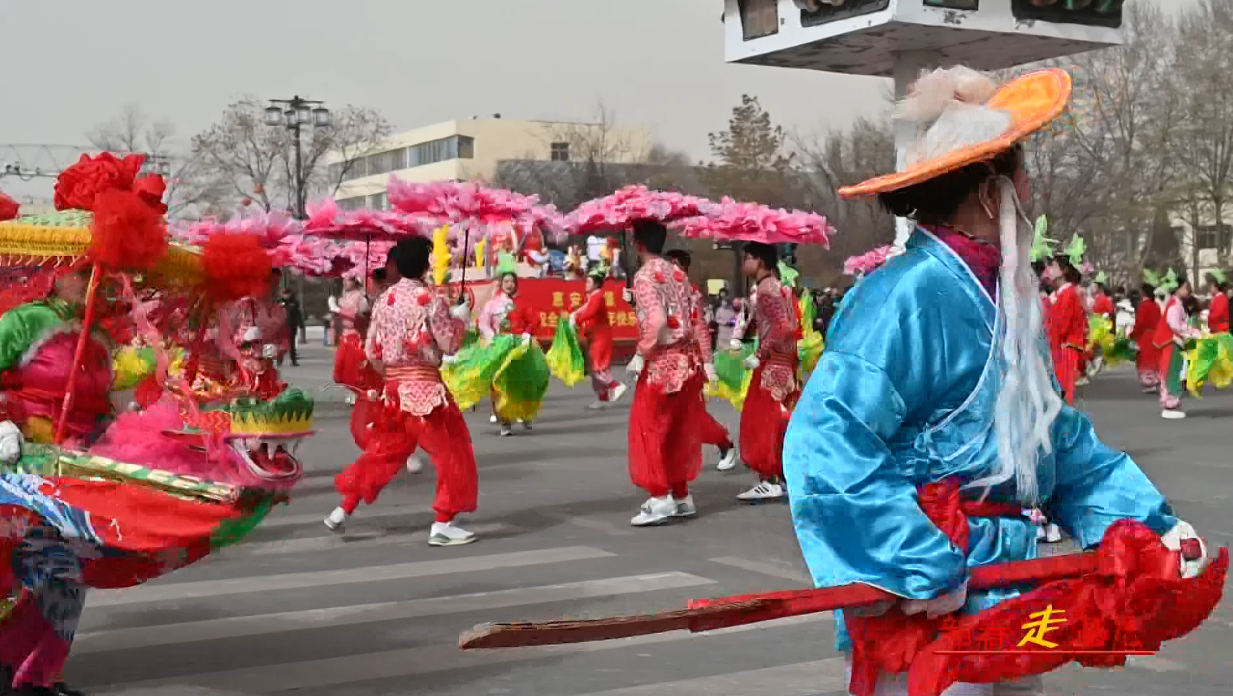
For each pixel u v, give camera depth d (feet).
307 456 42.16
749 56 41.55
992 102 9.62
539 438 47.78
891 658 8.68
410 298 26.35
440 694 16.47
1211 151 149.28
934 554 8.41
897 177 9.03
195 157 141.59
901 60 40.60
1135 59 139.23
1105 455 9.73
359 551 26.02
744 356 44.57
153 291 16.49
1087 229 142.61
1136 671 17.39
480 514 30.50
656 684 16.89
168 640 19.06
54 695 15.49
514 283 49.80
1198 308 72.43
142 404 17.15
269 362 28.35
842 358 8.87
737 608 8.27
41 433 15.07
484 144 280.31
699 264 173.99
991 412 8.94
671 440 29.43
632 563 24.71
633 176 193.06
